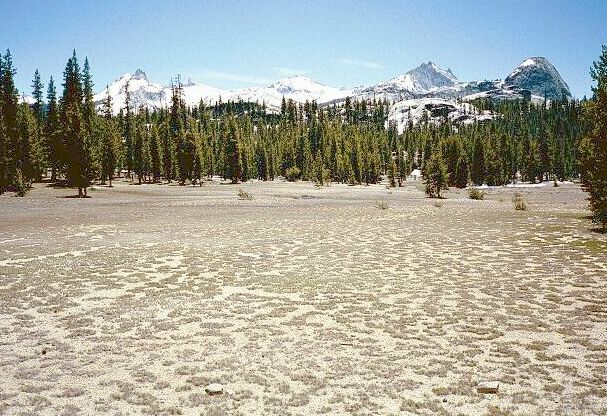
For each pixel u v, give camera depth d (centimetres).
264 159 15862
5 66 9094
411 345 1402
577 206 6919
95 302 1867
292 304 1864
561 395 1065
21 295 1939
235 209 6184
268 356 1320
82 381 1150
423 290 2073
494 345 1396
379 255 2938
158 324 1605
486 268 2519
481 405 1018
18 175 7494
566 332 1498
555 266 2536
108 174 10006
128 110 14412
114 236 3650
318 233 3912
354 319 1666
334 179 16375
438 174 10012
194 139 11788
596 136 3638
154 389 1106
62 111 9569
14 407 1005
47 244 3209
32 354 1327
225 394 1077
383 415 977
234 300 1917
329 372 1206
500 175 15538
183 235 3753
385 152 19712
